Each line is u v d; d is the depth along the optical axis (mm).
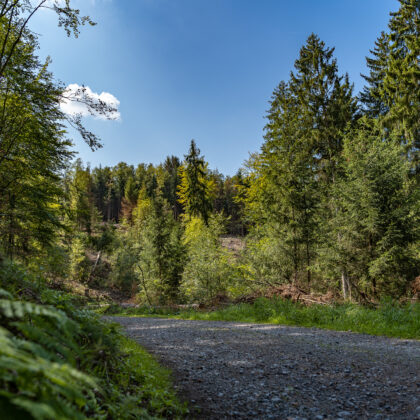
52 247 11617
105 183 97188
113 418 2750
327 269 18000
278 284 18844
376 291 16688
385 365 6277
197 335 10117
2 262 3375
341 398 4559
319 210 20266
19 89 10766
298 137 23156
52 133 12195
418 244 16391
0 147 10883
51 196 13133
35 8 9781
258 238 23141
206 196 34875
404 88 21969
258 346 8258
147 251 31859
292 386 5086
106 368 3633
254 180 26703
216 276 23656
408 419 3822
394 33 24047
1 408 934
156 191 78375
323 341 8953
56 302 3543
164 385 4520
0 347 1130
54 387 1309
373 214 16125
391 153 17312
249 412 4055
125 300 35156
